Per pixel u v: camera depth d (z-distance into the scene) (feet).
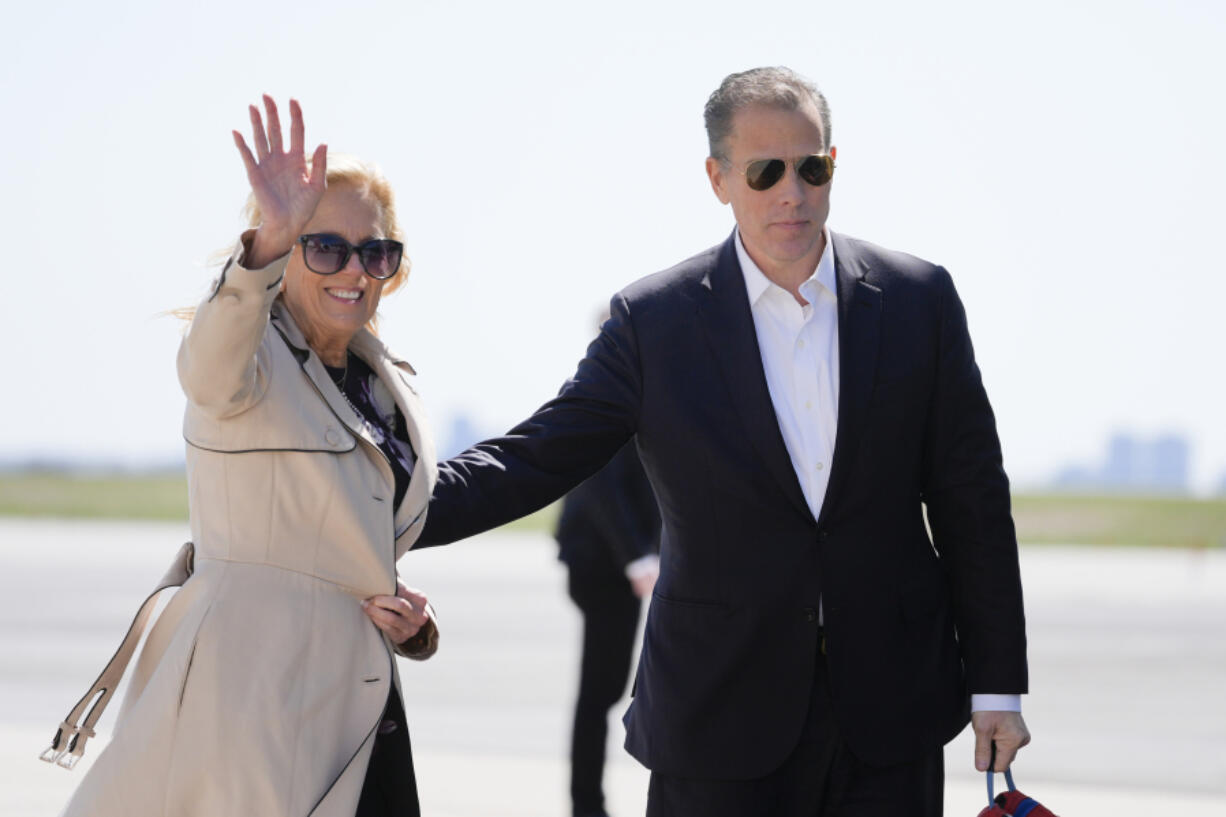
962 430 14.84
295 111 12.25
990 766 14.79
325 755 12.89
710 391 14.55
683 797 14.51
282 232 12.05
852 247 15.02
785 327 14.71
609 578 22.70
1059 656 46.57
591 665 22.79
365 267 13.39
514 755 29.94
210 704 12.56
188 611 12.85
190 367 12.21
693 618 14.48
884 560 14.43
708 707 14.37
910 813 14.51
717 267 15.01
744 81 14.61
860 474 14.34
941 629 14.84
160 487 198.90
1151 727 34.73
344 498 13.00
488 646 47.26
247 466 12.76
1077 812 24.31
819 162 14.33
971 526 14.84
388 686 13.39
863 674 14.28
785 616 14.26
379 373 14.32
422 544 14.40
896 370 14.48
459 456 15.06
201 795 12.57
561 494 15.21
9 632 50.72
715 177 15.05
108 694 13.53
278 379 12.83
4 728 31.19
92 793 12.57
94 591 63.72
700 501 14.51
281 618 12.82
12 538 97.81
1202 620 55.98
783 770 14.39
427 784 25.99
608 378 15.01
